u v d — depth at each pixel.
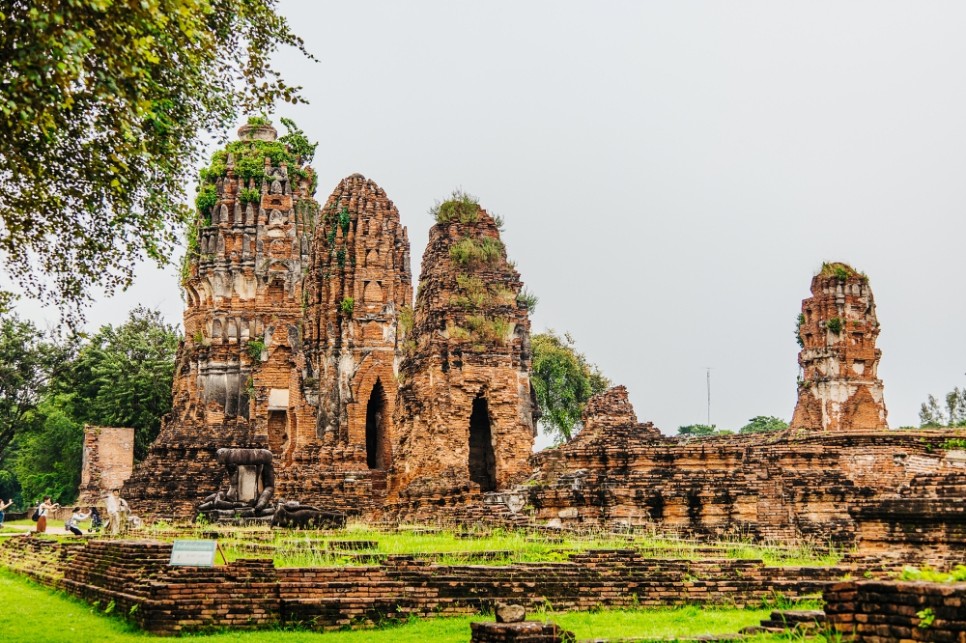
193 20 25.41
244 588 26.98
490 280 55.12
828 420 69.88
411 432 54.16
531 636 21.86
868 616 19.00
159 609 26.09
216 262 84.94
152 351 102.81
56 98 23.36
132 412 99.31
